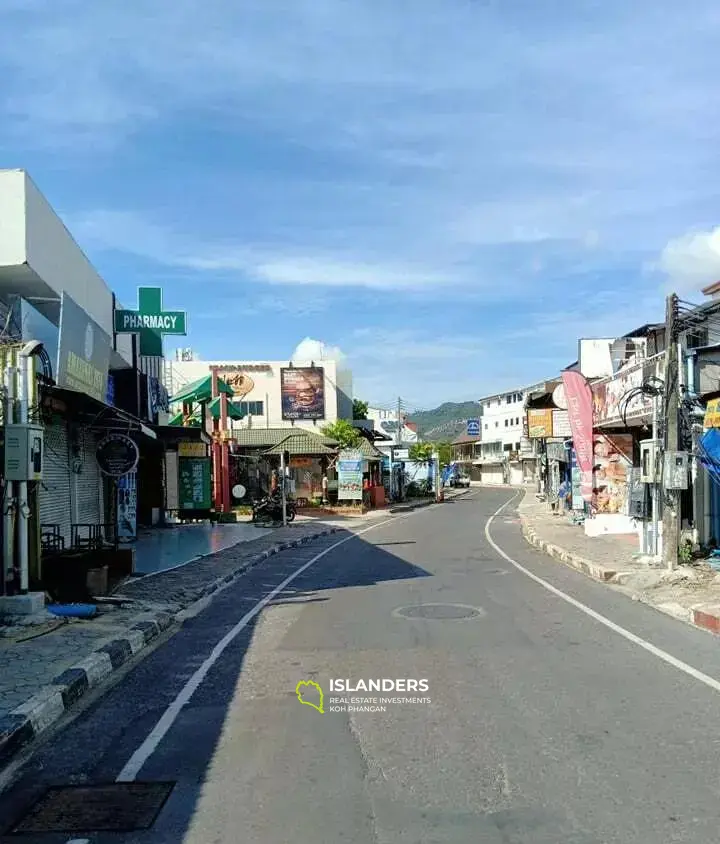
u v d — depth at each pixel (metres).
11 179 13.25
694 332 18.75
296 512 41.34
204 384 33.84
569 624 10.13
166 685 7.53
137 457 14.84
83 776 5.23
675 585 13.02
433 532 28.73
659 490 16.17
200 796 4.84
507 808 4.52
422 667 7.84
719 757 5.30
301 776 5.10
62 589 11.60
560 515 34.00
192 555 19.28
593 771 5.07
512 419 101.75
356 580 15.00
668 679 7.34
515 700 6.68
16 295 13.48
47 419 14.34
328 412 64.31
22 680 7.20
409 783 4.93
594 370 27.42
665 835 4.16
